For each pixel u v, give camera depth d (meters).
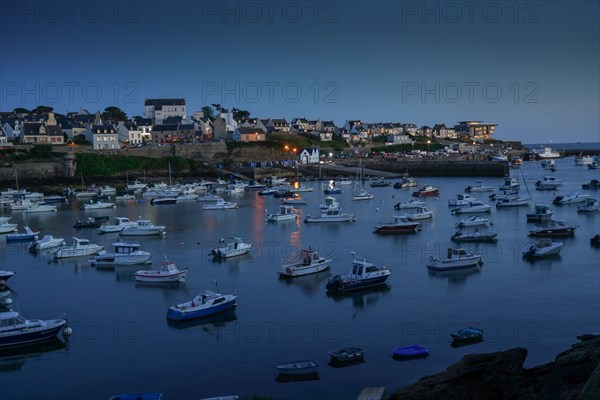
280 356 37.06
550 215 87.94
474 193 129.88
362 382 33.16
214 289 52.22
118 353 38.03
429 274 56.12
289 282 54.34
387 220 92.19
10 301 48.09
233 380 33.88
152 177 164.38
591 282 52.06
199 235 80.75
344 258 64.06
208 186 151.62
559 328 40.78
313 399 31.33
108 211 110.44
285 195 130.50
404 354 36.28
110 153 165.88
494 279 53.78
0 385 33.91
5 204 121.62
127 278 56.81
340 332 40.97
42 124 169.88
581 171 195.38
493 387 26.86
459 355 36.44
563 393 24.17
